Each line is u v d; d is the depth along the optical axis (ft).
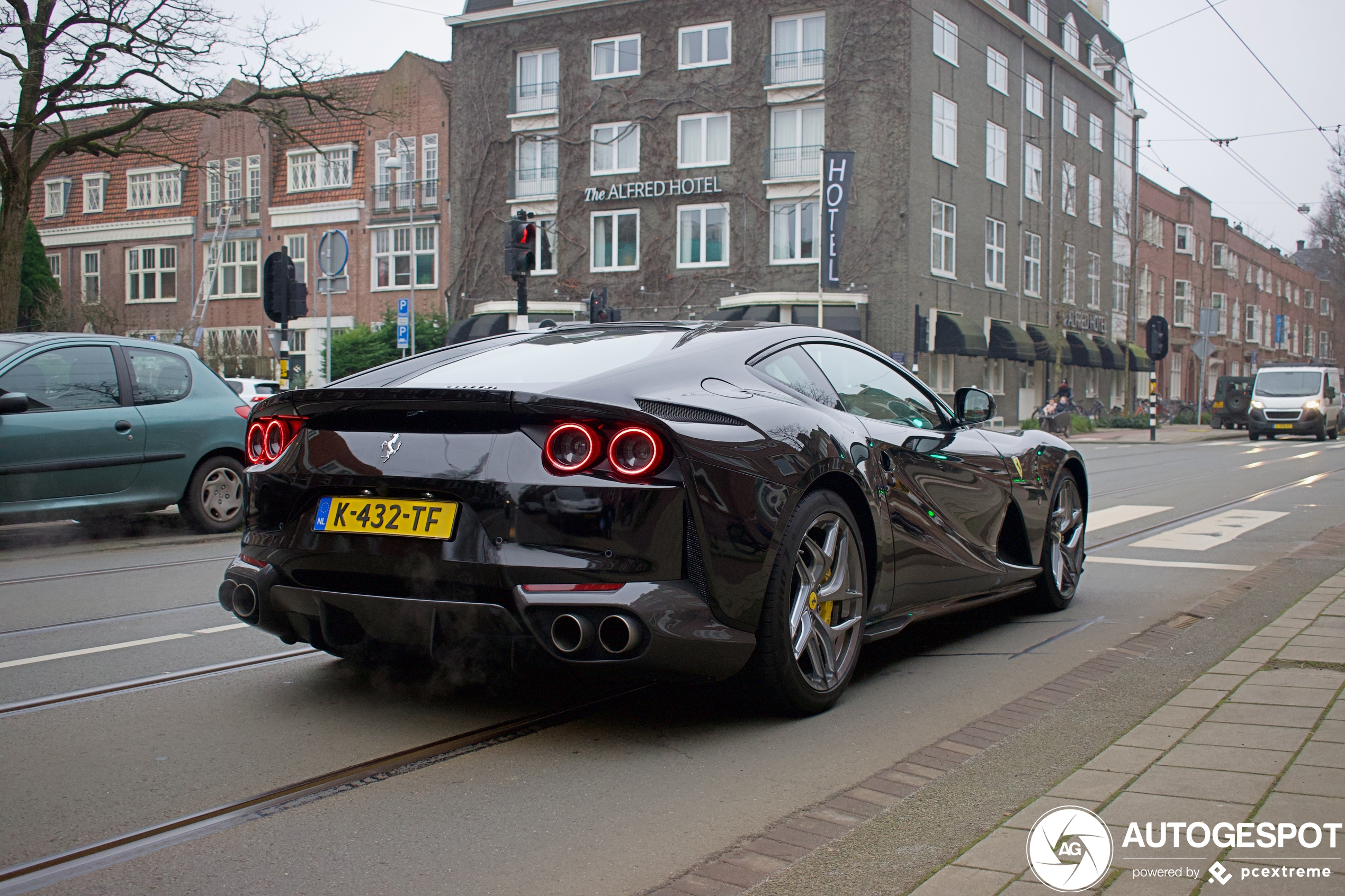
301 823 9.64
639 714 12.98
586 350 13.43
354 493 11.78
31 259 110.83
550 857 8.92
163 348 29.91
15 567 24.08
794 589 12.59
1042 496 18.53
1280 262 243.81
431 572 11.16
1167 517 33.53
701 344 13.26
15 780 10.68
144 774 10.85
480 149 117.39
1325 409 98.63
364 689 13.98
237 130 140.05
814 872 8.42
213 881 8.46
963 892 7.84
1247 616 18.26
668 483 11.01
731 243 106.01
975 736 12.13
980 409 17.37
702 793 10.41
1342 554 24.77
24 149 55.16
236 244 140.26
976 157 113.09
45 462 26.30
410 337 92.68
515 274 44.27
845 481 13.30
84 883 8.43
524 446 11.11
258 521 12.64
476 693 13.82
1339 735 11.20
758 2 104.42
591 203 111.86
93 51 54.90
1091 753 11.27
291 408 12.41
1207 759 10.58
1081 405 136.26
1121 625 18.19
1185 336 182.91
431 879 8.52
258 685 14.16
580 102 112.16
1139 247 165.17
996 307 117.91
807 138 103.65
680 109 107.86
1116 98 147.64
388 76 128.47
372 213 129.80
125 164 149.18
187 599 20.18
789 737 12.18
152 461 28.40
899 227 100.58
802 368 14.05
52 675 14.61
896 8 100.17
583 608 10.70
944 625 18.51
